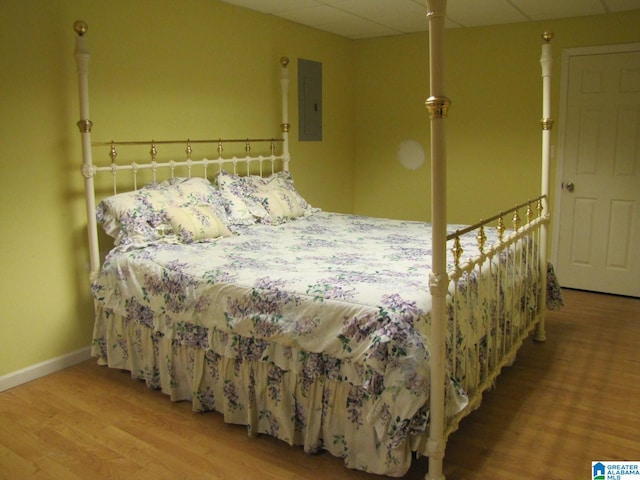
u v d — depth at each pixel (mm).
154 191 3143
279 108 4398
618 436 2332
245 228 3502
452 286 2150
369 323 1955
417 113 5047
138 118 3311
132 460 2191
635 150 4129
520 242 2963
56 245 2957
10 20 2658
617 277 4355
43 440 2332
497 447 2260
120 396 2727
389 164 5293
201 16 3643
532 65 4441
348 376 2033
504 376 2930
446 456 2193
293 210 3873
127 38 3195
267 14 4168
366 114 5340
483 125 4742
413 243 3074
